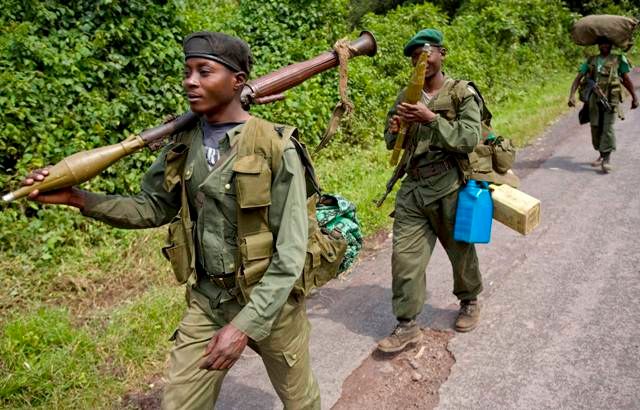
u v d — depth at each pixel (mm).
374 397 3145
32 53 5234
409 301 3385
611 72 6898
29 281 4227
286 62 7895
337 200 3492
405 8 12148
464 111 3172
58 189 2041
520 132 9133
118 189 5496
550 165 7473
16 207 4758
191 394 2125
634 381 3135
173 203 2309
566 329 3666
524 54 14164
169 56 6164
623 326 3664
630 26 6980
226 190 2002
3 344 3318
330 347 3625
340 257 2299
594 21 7074
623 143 8281
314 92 7629
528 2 15461
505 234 5223
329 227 3414
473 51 12258
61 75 5355
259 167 1955
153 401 3137
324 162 7328
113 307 4027
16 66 5176
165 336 3643
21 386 3062
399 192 3492
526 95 12305
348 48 2686
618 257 4645
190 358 2148
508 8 14805
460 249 3506
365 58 9430
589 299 4020
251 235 2020
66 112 5289
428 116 3088
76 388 3148
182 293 4117
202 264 2158
